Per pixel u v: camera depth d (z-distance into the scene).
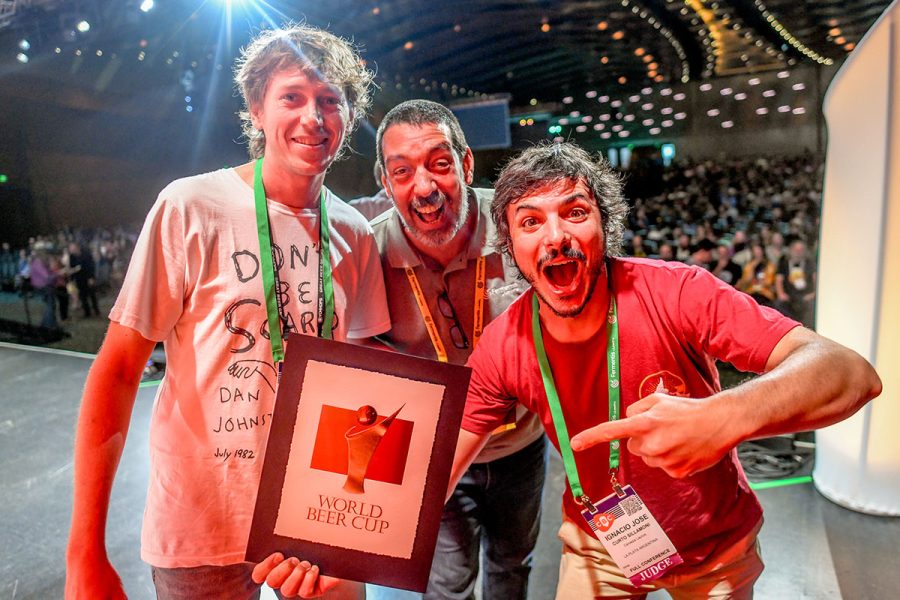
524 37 11.66
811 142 15.69
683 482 1.12
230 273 1.12
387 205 2.13
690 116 16.89
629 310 1.08
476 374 1.21
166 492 1.14
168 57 8.80
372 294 1.41
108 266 9.76
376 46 10.32
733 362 1.02
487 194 1.60
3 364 6.03
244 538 1.15
